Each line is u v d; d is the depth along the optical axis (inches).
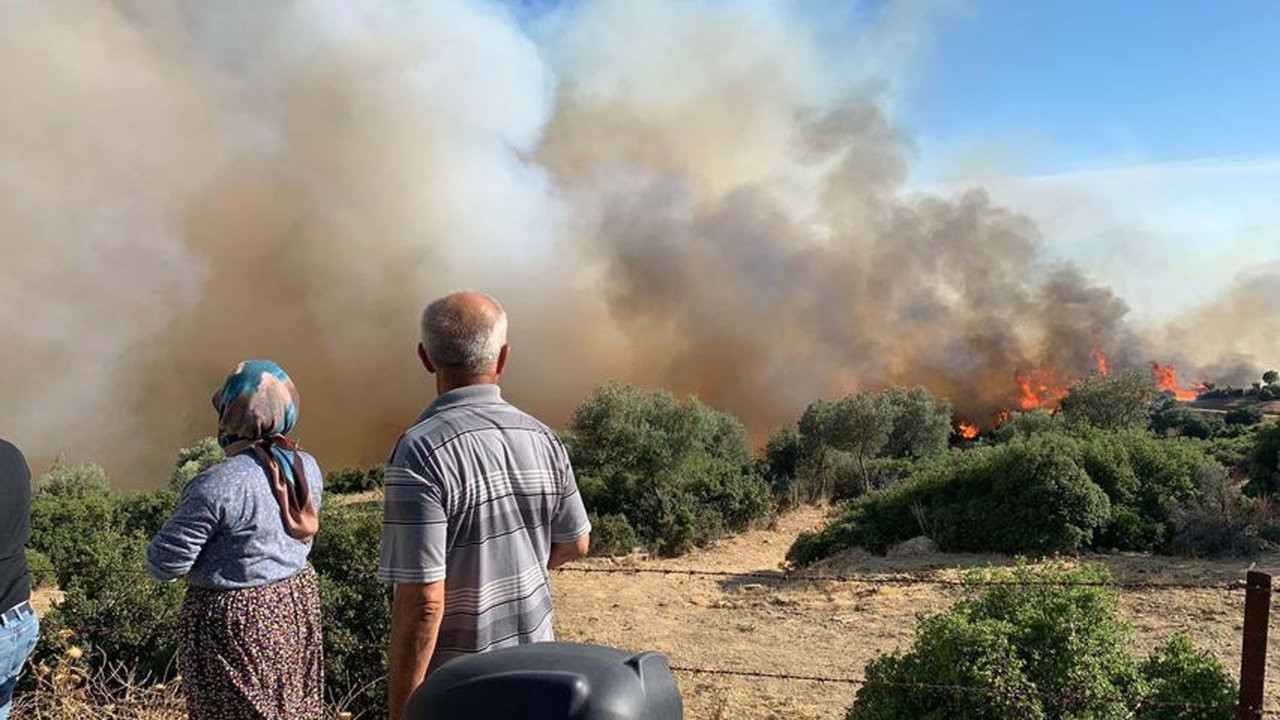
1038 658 212.2
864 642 396.2
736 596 517.7
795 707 314.3
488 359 109.5
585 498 845.8
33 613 120.6
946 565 520.1
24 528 118.2
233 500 118.4
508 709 60.6
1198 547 485.7
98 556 289.3
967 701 208.2
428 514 98.5
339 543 289.9
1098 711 204.1
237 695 117.4
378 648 277.6
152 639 277.6
